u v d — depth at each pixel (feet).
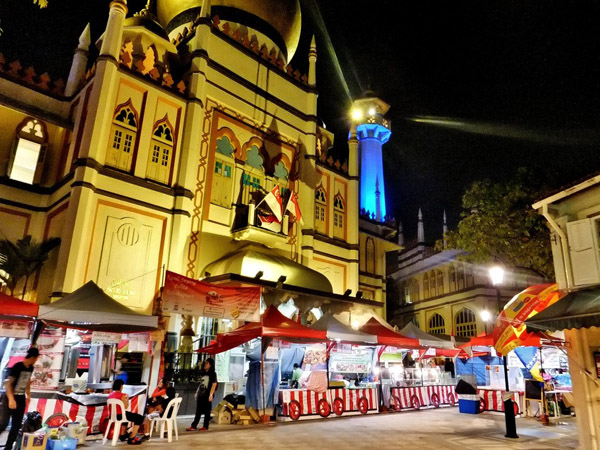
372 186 139.85
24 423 28.63
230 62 68.74
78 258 46.80
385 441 35.86
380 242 96.73
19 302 32.45
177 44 72.08
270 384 47.03
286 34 85.35
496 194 55.72
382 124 144.46
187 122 60.34
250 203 63.67
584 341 32.89
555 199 35.06
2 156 55.01
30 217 55.57
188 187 58.03
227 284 54.19
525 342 38.34
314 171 76.54
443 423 46.93
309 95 80.18
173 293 43.86
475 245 57.31
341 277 79.61
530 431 42.63
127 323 36.22
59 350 36.81
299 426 43.01
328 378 53.52
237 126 67.82
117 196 52.06
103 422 34.22
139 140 55.67
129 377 50.26
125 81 56.08
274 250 67.97
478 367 72.69
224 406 44.80
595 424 31.22
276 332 43.70
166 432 37.65
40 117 56.65
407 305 155.33
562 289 34.22
